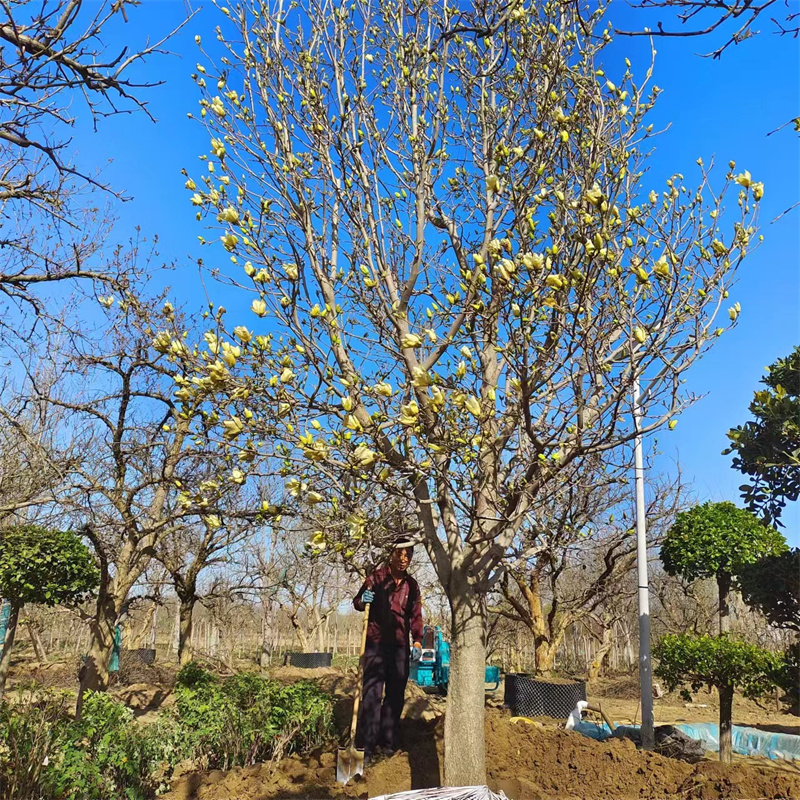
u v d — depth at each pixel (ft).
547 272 12.01
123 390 26.68
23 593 31.53
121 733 19.45
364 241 16.47
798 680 21.93
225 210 14.11
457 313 13.65
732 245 13.44
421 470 12.67
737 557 34.86
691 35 10.33
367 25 18.08
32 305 21.50
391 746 20.02
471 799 9.95
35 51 12.12
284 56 17.42
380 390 11.51
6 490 29.84
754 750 26.35
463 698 14.58
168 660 71.31
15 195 17.49
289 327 14.20
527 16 16.28
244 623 74.59
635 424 14.71
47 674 49.55
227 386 12.51
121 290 24.45
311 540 12.76
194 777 20.95
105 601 28.22
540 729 22.17
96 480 26.71
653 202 16.05
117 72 12.96
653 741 24.35
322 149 16.76
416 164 17.17
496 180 12.94
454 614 15.02
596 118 15.72
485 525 14.96
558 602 38.06
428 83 17.54
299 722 23.40
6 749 18.19
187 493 14.79
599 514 24.38
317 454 11.54
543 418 14.80
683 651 23.22
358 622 104.01
